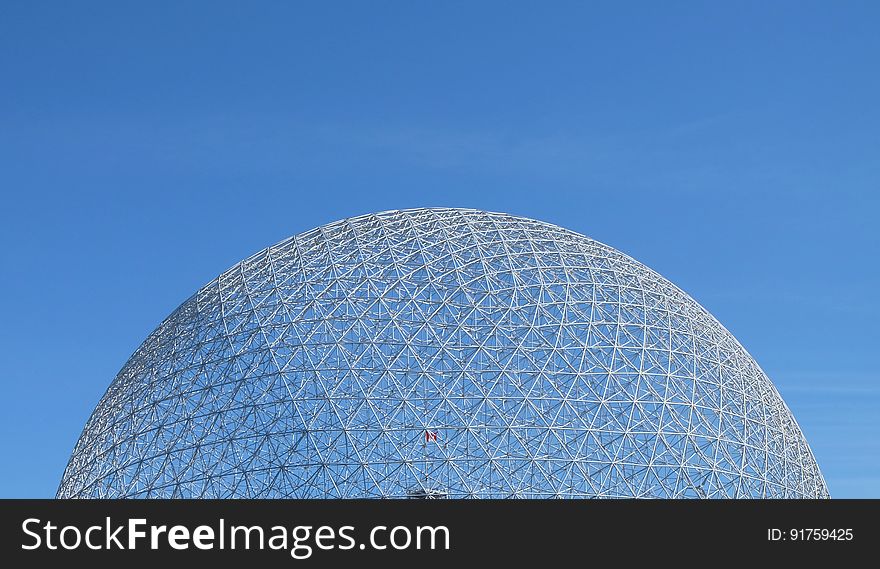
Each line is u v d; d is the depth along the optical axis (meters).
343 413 56.53
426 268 62.56
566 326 60.53
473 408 56.91
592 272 64.62
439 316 60.06
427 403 56.78
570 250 66.44
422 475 55.25
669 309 65.44
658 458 58.66
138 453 61.59
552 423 57.19
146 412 62.50
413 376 57.59
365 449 55.66
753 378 66.44
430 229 66.06
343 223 67.94
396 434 55.84
